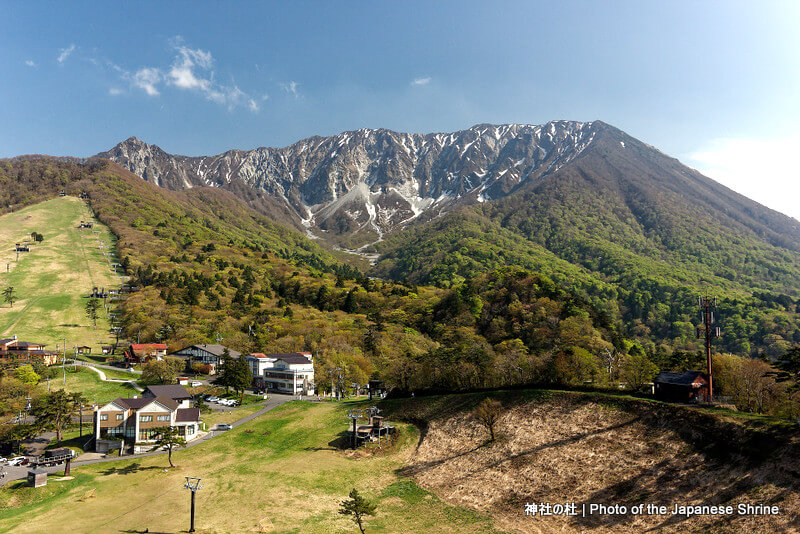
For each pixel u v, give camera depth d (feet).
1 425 329.72
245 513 221.66
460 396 331.77
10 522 215.72
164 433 299.17
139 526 210.38
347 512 196.34
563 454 237.45
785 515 158.51
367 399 404.36
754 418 204.74
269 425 347.97
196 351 527.40
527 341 586.86
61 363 521.65
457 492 233.76
